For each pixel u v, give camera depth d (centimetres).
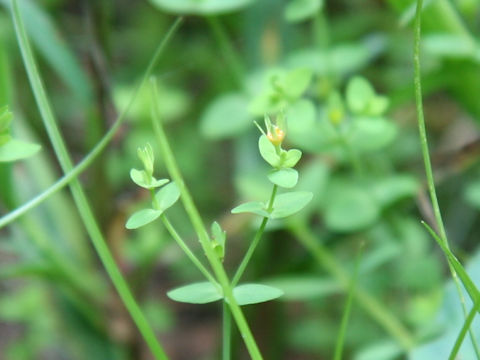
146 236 34
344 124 28
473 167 38
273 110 26
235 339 34
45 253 29
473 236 37
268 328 35
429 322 24
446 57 29
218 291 19
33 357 37
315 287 28
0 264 36
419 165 37
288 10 29
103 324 30
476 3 31
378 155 34
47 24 29
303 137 28
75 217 32
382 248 28
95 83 30
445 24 28
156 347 19
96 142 31
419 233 32
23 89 38
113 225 31
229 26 37
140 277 32
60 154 20
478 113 30
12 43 41
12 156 19
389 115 39
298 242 36
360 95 26
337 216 29
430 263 30
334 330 37
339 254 36
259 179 32
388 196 28
